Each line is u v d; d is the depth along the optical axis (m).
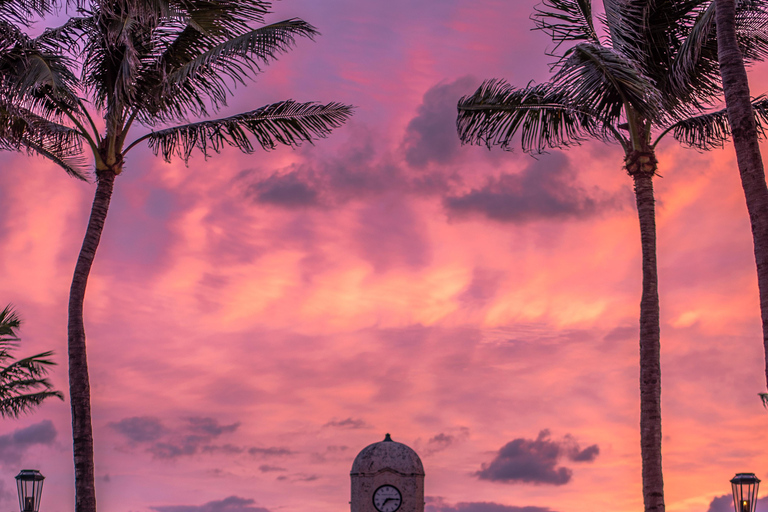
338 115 18.41
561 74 15.93
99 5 15.62
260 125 18.14
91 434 16.39
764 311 11.12
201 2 16.23
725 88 12.05
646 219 17.48
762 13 16.41
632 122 17.75
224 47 16.52
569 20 17.22
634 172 17.67
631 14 16.02
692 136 17.97
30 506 18.95
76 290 16.81
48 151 18.94
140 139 17.81
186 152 17.92
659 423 16.48
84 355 16.62
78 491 16.06
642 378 16.75
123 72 16.06
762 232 11.34
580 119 18.23
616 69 15.23
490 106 18.53
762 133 17.30
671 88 16.62
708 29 14.98
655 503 16.06
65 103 17.02
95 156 17.44
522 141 18.73
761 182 11.55
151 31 16.42
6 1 16.06
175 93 17.31
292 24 16.64
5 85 15.91
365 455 17.34
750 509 17.52
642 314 17.06
